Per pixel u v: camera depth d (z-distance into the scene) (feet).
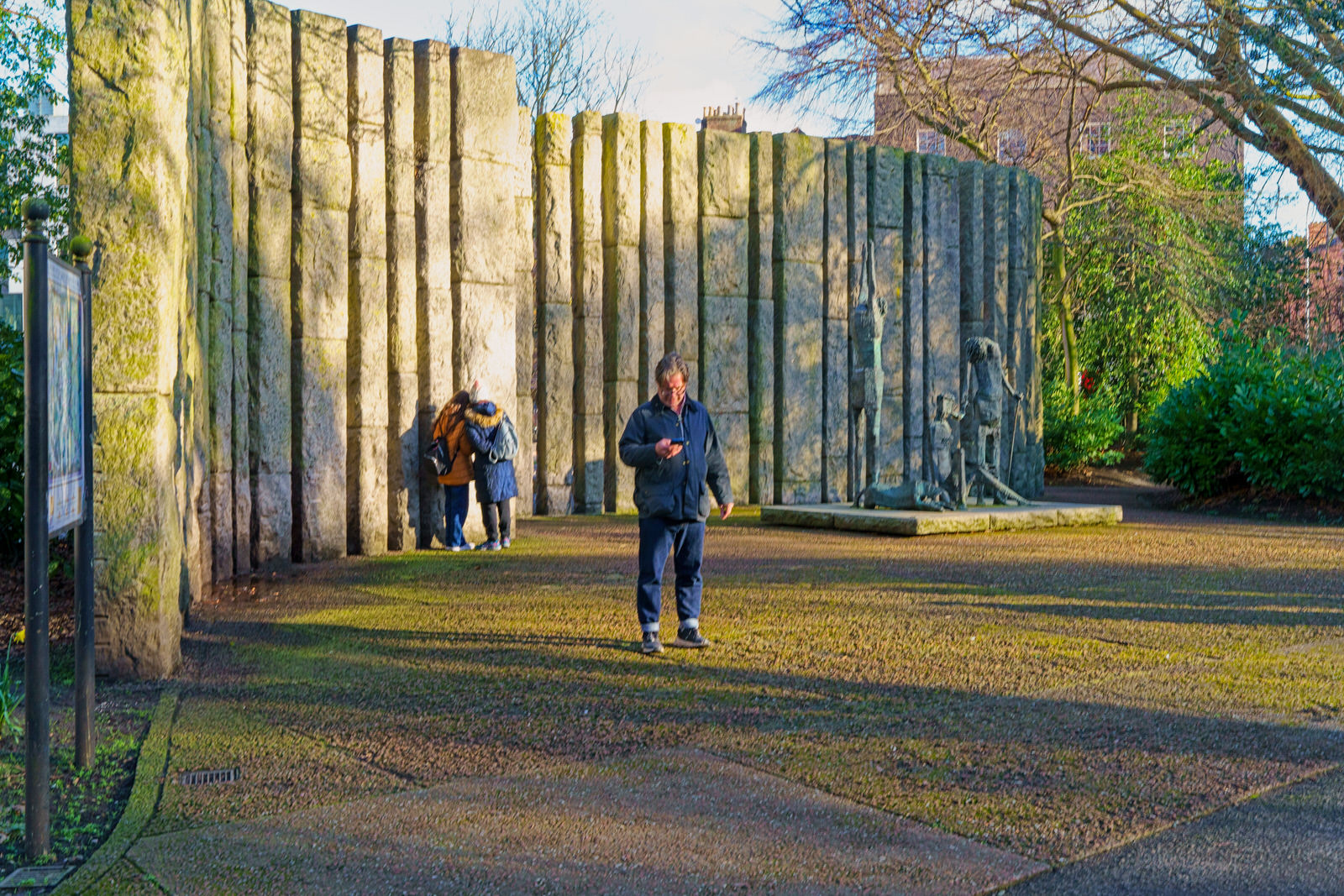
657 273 52.44
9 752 15.99
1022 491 62.95
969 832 12.50
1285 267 72.54
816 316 55.88
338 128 37.29
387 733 16.62
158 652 20.26
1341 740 15.79
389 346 39.01
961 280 61.98
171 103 20.53
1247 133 62.54
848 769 14.70
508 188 41.16
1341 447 47.29
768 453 54.90
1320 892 10.98
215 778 14.69
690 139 52.80
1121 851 11.96
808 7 69.72
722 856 11.89
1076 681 19.29
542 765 15.02
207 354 31.19
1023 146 80.94
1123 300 81.66
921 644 22.40
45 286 12.48
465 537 39.29
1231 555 36.09
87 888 11.27
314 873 11.55
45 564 12.55
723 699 18.38
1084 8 62.03
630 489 51.96
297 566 35.24
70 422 13.82
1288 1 54.03
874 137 76.64
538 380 51.01
